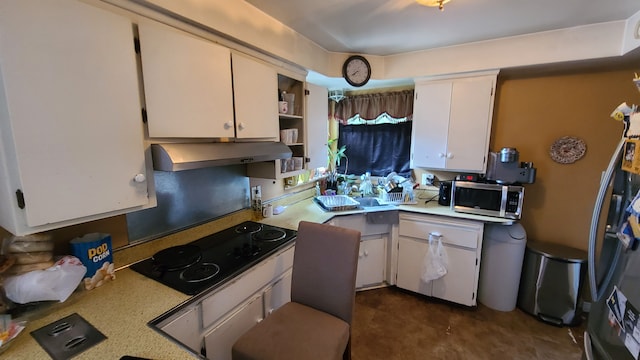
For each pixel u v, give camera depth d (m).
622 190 1.18
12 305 1.00
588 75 2.24
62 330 0.94
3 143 0.84
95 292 1.18
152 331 0.95
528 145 2.50
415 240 2.50
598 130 2.25
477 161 2.46
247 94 1.64
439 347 1.98
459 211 2.38
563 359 1.87
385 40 2.25
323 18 1.83
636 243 1.03
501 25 1.96
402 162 3.03
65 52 0.91
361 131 3.20
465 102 2.43
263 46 1.74
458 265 2.35
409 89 2.89
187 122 1.33
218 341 1.30
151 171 1.22
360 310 2.39
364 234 2.55
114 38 1.03
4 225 0.93
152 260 1.47
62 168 0.93
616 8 1.68
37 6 0.84
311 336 1.28
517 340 2.04
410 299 2.55
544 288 2.22
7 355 0.83
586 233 2.37
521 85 2.47
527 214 2.55
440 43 2.33
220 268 1.39
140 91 1.15
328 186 3.09
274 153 1.74
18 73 0.82
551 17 1.82
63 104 0.92
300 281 1.54
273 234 1.87
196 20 1.33
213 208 1.90
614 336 1.12
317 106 2.45
